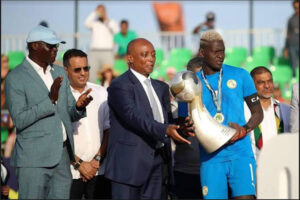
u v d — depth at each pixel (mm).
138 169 6805
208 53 6816
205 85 6887
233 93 6824
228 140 6543
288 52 17109
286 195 5992
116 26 16844
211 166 6723
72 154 6918
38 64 6855
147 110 6895
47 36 6797
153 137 6656
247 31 17875
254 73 7949
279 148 5988
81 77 7723
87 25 16797
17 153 6719
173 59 17969
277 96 12930
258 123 6758
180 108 7102
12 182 9562
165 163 7109
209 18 17453
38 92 6730
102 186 7820
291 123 6969
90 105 7766
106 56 16719
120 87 6867
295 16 16484
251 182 6691
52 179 6836
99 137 7785
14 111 6645
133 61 7012
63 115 6863
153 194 6953
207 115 6578
